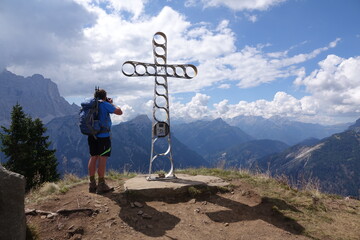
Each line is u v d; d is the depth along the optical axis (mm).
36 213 3402
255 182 5344
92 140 4281
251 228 3574
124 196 4234
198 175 5727
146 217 3646
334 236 3395
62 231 3109
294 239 3303
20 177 2521
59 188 4559
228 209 4145
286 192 4844
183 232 3365
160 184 4680
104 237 3082
